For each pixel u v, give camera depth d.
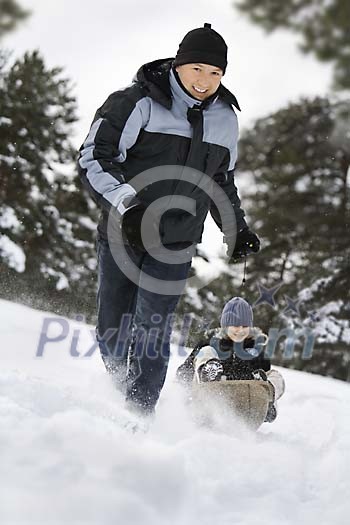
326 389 7.24
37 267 27.00
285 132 30.19
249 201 30.00
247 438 4.55
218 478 3.18
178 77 4.42
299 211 28.27
